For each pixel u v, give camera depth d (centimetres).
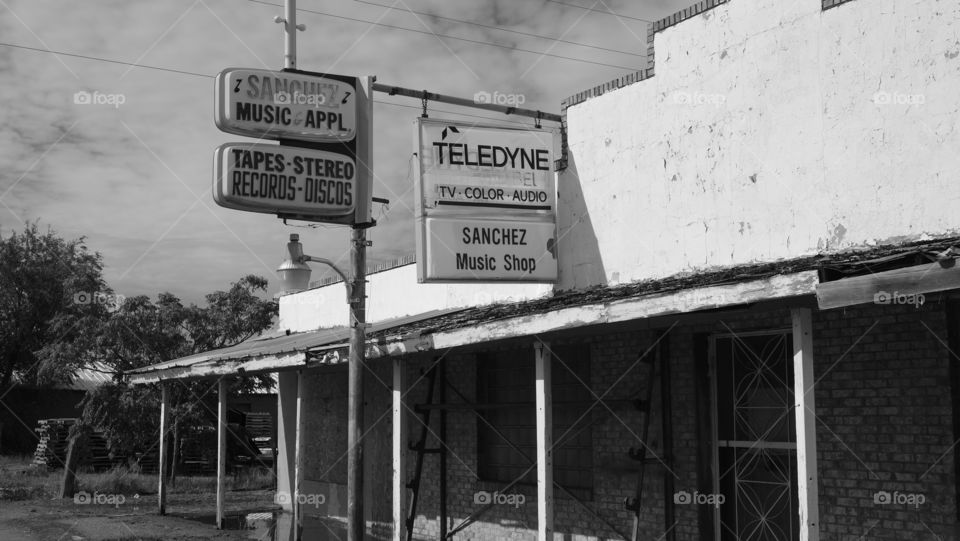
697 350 981
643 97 1105
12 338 4247
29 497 2112
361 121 1056
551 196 1162
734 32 994
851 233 866
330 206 1022
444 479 1370
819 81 903
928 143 809
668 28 1077
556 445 1173
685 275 1005
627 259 1116
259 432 3672
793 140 925
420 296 1619
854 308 808
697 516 963
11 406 3962
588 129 1184
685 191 1044
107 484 2320
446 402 1377
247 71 996
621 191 1130
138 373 1872
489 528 1278
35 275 4312
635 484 1041
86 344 3023
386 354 1108
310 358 1252
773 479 907
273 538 1469
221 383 1605
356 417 1043
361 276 1062
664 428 1002
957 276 557
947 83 797
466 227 1116
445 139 1120
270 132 1001
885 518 783
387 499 1537
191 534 1484
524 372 1252
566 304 889
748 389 941
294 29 1041
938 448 750
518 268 1137
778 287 646
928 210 805
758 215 958
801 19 923
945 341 751
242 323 3011
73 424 2898
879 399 797
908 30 830
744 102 979
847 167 873
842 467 820
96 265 4456
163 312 2962
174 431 2695
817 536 645
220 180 970
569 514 1138
